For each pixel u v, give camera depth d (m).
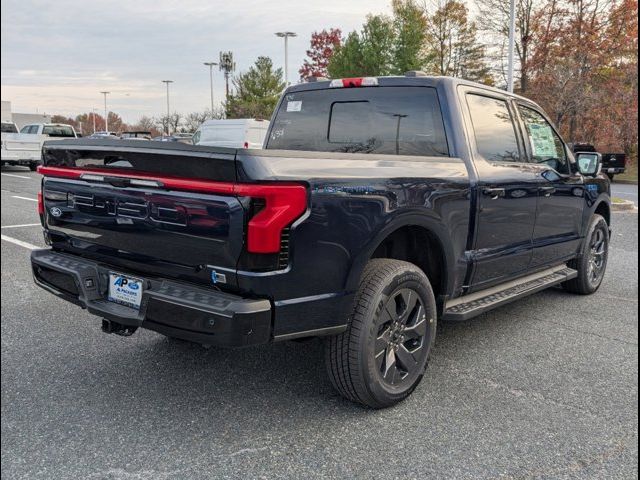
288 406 3.24
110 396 3.34
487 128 4.10
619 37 29.42
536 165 4.60
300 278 2.68
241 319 2.53
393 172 3.12
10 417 3.08
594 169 5.01
